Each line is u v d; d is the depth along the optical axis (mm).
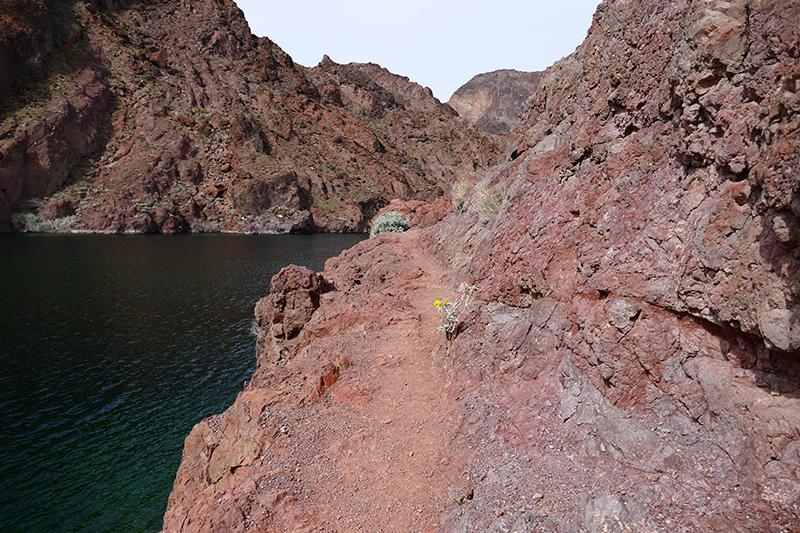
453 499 4938
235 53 132875
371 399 7676
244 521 5004
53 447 14031
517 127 15594
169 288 37156
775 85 3637
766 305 3498
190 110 102188
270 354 15086
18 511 11125
